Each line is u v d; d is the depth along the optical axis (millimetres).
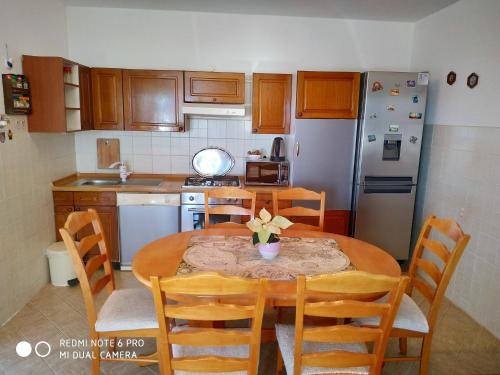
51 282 3254
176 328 1849
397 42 3930
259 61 3863
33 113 2953
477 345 2518
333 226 3713
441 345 2506
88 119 3471
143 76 3521
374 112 3434
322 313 1442
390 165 3541
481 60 2865
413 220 3879
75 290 3143
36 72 2906
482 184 2822
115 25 3701
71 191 3363
